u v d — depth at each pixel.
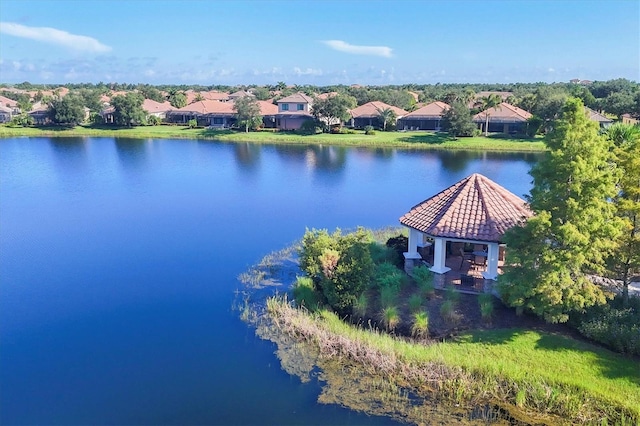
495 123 101.50
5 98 150.38
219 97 185.75
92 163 75.69
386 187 58.81
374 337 21.28
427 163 75.62
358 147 93.75
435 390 18.17
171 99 162.75
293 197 53.56
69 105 118.00
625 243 21.11
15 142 99.81
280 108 118.38
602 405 16.92
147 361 21.00
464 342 20.66
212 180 63.28
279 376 19.47
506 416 16.84
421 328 21.55
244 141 102.50
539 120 94.69
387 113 110.12
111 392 18.86
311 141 99.44
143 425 16.95
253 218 44.75
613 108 110.88
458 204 26.52
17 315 25.73
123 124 122.94
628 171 20.97
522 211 26.81
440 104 113.19
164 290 28.64
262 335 22.78
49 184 60.34
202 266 32.47
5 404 18.25
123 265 32.91
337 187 58.91
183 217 45.19
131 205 49.88
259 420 16.92
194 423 16.95
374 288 25.88
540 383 17.92
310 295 25.62
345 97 120.62
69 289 29.00
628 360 18.83
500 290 21.83
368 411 17.22
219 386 18.98
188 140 104.31
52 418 17.45
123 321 24.84
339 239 26.64
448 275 26.59
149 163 76.12
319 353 20.83
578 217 19.28
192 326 24.03
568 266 20.02
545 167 20.30
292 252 34.59
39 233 40.19
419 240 29.31
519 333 20.92
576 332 20.97
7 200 51.88
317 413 17.19
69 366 20.78
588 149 19.38
